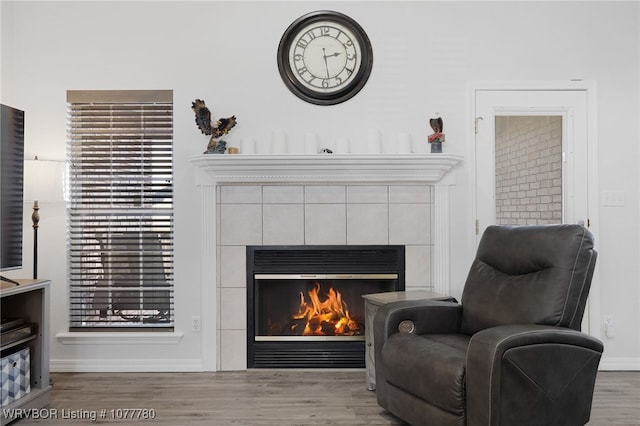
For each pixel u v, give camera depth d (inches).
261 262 137.3
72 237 138.9
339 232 137.3
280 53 137.3
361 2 138.6
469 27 138.3
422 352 91.2
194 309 137.1
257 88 137.9
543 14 138.3
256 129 137.9
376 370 105.3
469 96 137.9
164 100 138.0
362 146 137.8
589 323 137.1
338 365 136.7
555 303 91.7
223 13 138.0
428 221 137.8
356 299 139.4
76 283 138.9
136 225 139.0
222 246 137.1
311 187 137.3
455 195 138.0
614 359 137.2
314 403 111.6
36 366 109.1
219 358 136.7
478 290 108.3
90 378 130.0
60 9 137.6
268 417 103.5
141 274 138.9
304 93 137.4
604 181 138.2
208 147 132.1
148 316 139.2
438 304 109.2
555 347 84.3
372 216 137.4
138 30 137.9
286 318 138.9
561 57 138.3
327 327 138.6
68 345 136.3
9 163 107.9
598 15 138.2
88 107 138.8
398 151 134.6
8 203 107.5
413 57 138.3
